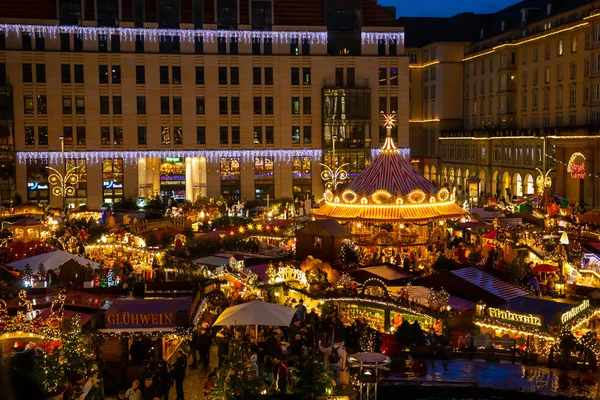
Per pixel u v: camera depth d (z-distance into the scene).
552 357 23.52
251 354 23.31
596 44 75.50
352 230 46.84
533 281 34.03
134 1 89.31
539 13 93.50
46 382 19.94
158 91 90.12
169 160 91.06
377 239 45.12
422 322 28.41
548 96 88.25
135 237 48.62
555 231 48.62
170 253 43.41
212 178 91.88
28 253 42.25
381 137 94.88
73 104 87.75
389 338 25.36
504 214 55.78
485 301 29.47
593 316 28.41
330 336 27.67
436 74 113.38
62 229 52.06
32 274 33.91
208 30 90.88
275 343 24.39
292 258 42.06
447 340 25.36
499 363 23.91
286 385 21.80
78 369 21.64
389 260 43.44
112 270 36.22
